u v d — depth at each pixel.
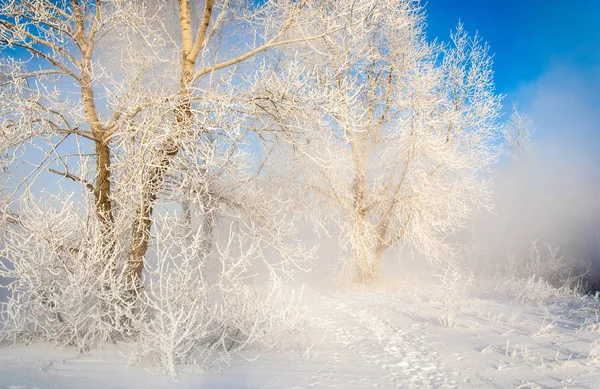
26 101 5.53
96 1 6.71
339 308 9.36
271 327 5.74
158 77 7.83
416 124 11.88
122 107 6.28
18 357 4.59
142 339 4.95
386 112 13.34
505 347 5.00
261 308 5.64
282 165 11.16
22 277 4.94
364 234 12.98
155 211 6.03
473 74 13.02
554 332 5.54
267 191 10.95
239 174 6.45
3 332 5.10
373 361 4.91
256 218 7.91
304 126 7.00
